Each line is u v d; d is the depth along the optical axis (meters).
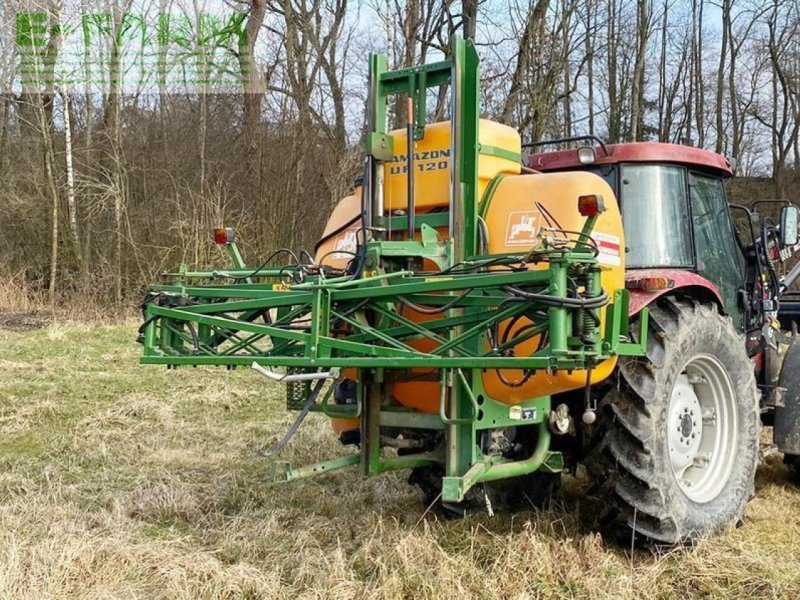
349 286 3.71
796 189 30.27
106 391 8.07
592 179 3.88
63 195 16.16
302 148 17.59
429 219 4.07
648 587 3.66
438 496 4.52
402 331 3.73
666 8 28.98
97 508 4.73
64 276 15.76
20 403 7.51
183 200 16.09
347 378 4.32
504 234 3.89
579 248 3.37
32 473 5.48
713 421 4.57
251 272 4.53
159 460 5.86
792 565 3.88
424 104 4.07
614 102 25.36
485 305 3.44
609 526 4.14
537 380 3.66
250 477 5.38
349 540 4.23
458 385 3.74
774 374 5.61
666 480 3.99
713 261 5.06
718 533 4.31
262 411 7.49
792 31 30.12
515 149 4.20
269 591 3.51
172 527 4.44
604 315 3.53
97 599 3.44
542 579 3.67
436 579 3.57
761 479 5.54
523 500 4.73
